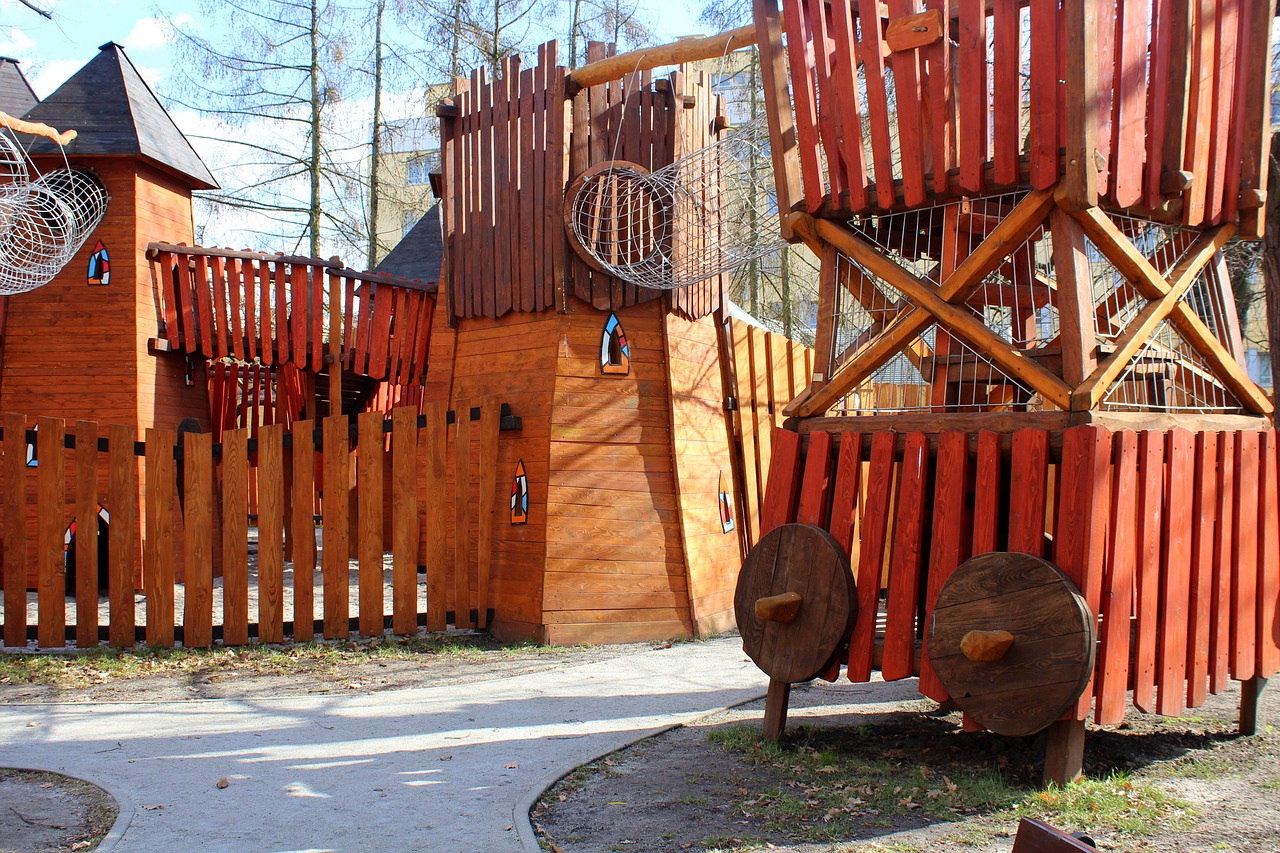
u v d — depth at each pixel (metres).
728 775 5.25
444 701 7.05
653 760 5.58
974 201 5.67
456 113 10.47
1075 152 4.77
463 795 4.98
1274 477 5.77
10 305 12.16
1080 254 4.96
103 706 6.96
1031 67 4.94
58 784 5.21
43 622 8.70
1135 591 5.28
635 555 9.58
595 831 4.52
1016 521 4.94
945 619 5.05
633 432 9.79
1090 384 4.79
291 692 7.39
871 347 5.66
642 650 9.00
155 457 8.76
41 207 11.50
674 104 9.89
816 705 6.83
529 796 4.94
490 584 9.61
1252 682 5.92
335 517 9.01
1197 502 5.23
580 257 9.55
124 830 4.51
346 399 15.41
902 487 5.43
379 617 9.06
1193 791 4.92
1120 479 4.81
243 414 14.47
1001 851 4.14
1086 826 4.42
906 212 5.78
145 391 12.10
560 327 9.62
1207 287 5.97
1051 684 4.63
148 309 12.19
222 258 12.45
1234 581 5.46
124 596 8.72
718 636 9.82
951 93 5.94
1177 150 5.31
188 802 4.89
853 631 5.54
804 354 12.70
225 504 8.86
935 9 5.21
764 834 4.41
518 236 9.88
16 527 8.75
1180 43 5.29
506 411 9.69
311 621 8.98
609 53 9.67
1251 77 5.75
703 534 10.09
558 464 9.45
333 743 5.96
